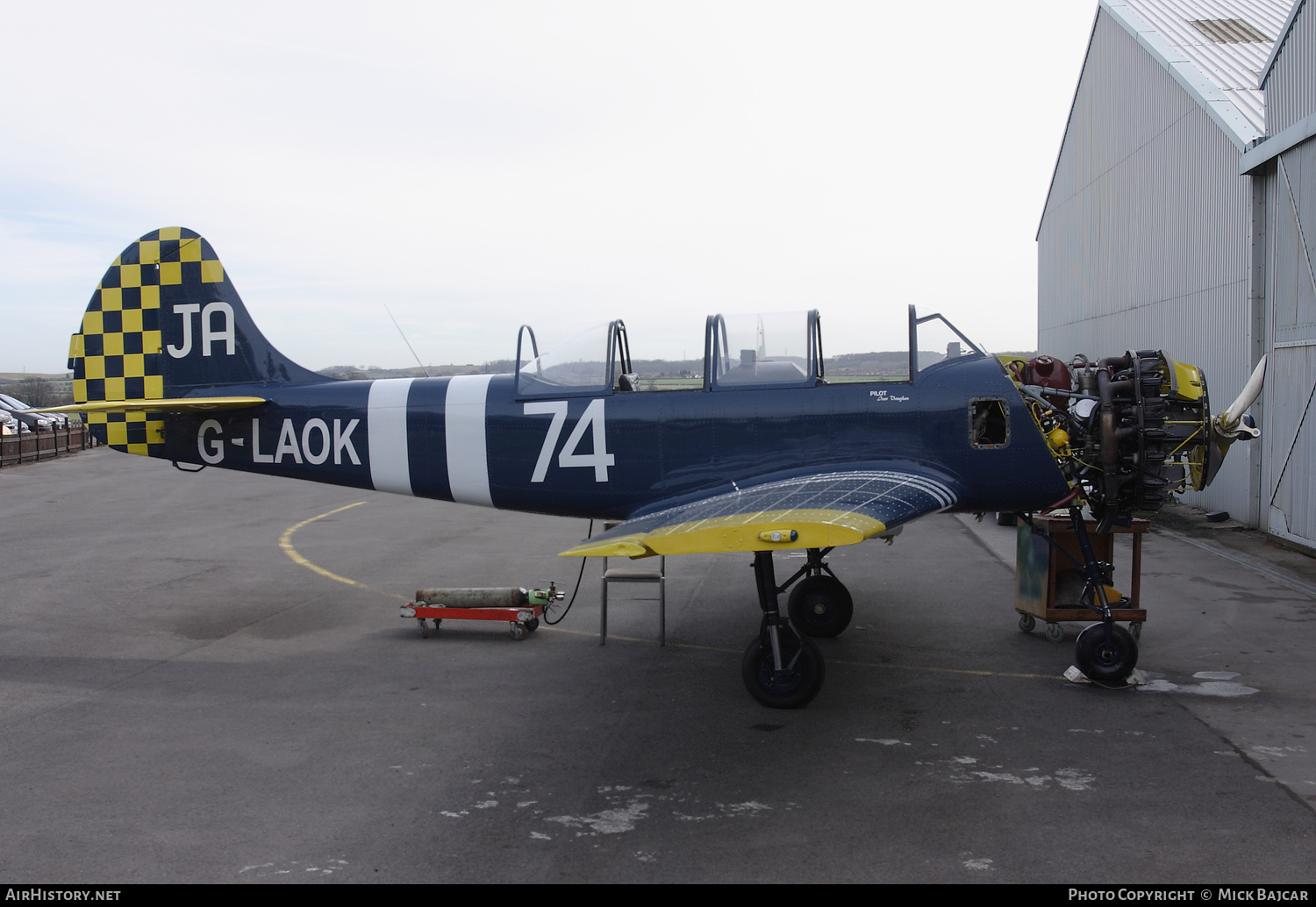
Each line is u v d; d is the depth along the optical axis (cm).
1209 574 875
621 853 374
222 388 785
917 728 509
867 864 361
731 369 647
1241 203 1105
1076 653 575
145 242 793
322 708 559
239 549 1136
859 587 876
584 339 686
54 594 887
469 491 714
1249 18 1483
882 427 618
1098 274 1661
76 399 803
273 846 384
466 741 501
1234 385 1134
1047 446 591
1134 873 350
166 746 498
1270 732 488
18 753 491
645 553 475
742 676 572
